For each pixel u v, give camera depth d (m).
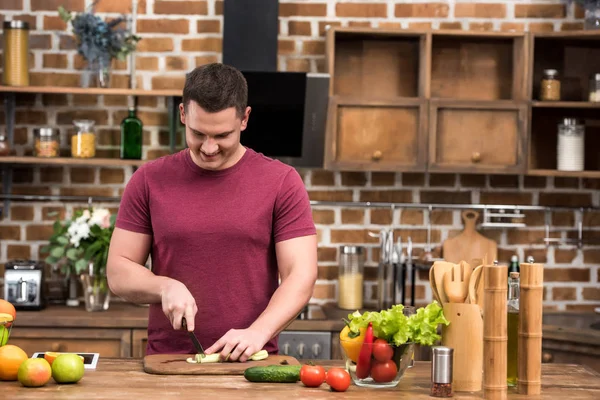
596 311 4.82
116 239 2.91
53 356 2.44
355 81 4.85
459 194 4.96
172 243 2.85
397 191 4.95
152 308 2.92
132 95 4.80
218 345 2.59
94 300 4.49
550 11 4.93
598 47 4.87
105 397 2.20
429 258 4.84
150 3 4.87
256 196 2.87
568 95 4.88
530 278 2.35
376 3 4.91
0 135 4.57
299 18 4.89
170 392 2.26
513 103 4.59
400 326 2.37
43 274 4.57
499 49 4.88
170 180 2.88
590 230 5.00
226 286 2.86
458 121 4.60
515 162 4.60
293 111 4.52
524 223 4.97
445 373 2.28
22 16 4.84
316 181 4.93
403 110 4.60
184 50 4.88
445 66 4.89
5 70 4.56
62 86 4.86
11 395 2.21
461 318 2.38
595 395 2.35
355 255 4.79
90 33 4.48
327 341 4.32
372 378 2.38
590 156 4.88
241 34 4.59
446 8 4.92
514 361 2.42
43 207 4.87
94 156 4.68
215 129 2.62
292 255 2.86
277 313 2.72
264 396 2.24
